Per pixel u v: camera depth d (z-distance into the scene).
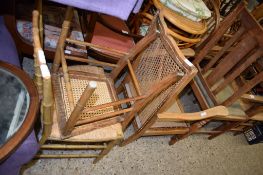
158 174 1.92
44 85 0.81
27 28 1.67
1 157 0.83
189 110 2.46
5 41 1.33
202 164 2.20
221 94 2.08
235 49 1.72
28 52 1.67
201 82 2.01
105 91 1.51
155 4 1.83
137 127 1.68
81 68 1.53
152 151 2.01
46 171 1.54
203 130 2.21
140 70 1.52
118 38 2.01
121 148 1.89
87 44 1.39
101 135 1.30
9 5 1.35
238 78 2.21
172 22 1.81
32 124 0.95
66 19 1.18
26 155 1.05
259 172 2.49
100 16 1.79
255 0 2.81
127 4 1.09
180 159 2.11
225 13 2.81
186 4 1.90
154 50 1.39
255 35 1.55
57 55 1.34
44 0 1.84
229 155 2.42
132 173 1.81
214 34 1.96
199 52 2.09
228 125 2.22
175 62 1.24
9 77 1.05
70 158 1.65
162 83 1.24
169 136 2.18
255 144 2.67
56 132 1.19
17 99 1.00
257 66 2.04
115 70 1.56
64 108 1.29
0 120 0.92
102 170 1.71
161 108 1.41
